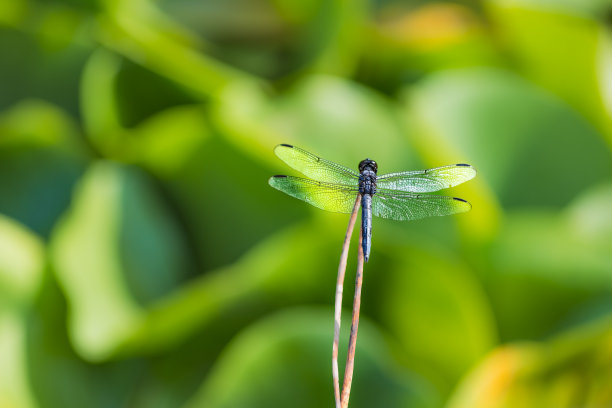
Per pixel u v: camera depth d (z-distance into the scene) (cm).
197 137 131
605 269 131
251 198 132
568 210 135
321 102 136
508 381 125
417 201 118
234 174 132
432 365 131
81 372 131
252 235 133
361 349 127
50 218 136
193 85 136
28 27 136
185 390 132
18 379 129
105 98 135
